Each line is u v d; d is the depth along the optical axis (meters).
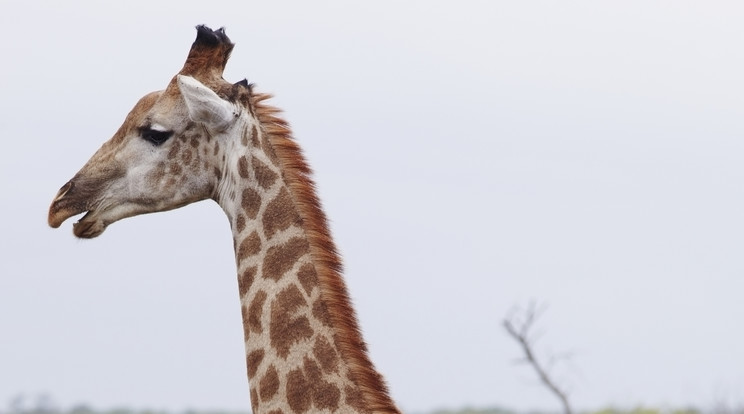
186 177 16.09
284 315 15.16
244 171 15.72
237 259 15.74
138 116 16.25
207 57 16.19
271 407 15.03
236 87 15.96
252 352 15.34
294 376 14.98
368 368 15.02
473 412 87.56
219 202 16.19
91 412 125.19
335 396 14.84
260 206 15.63
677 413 44.91
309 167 15.81
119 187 16.27
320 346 15.01
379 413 14.85
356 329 15.17
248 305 15.47
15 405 121.69
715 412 45.19
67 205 16.30
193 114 15.61
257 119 15.93
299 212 15.52
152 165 16.14
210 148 16.05
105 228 16.41
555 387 34.69
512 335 35.22
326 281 15.23
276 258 15.41
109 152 16.38
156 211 16.28
